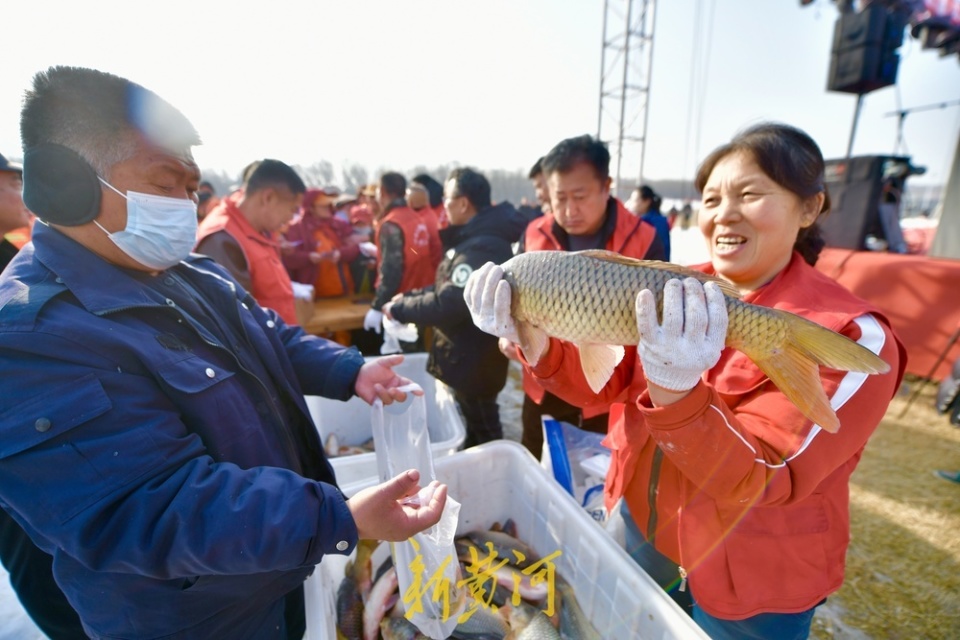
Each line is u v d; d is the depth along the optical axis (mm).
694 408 1044
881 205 7332
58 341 870
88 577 998
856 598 2459
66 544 823
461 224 3377
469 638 1517
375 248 5934
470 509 1952
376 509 967
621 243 2734
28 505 814
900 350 1229
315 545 919
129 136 1028
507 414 4637
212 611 1112
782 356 1060
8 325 850
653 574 1726
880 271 5148
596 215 2654
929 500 3217
